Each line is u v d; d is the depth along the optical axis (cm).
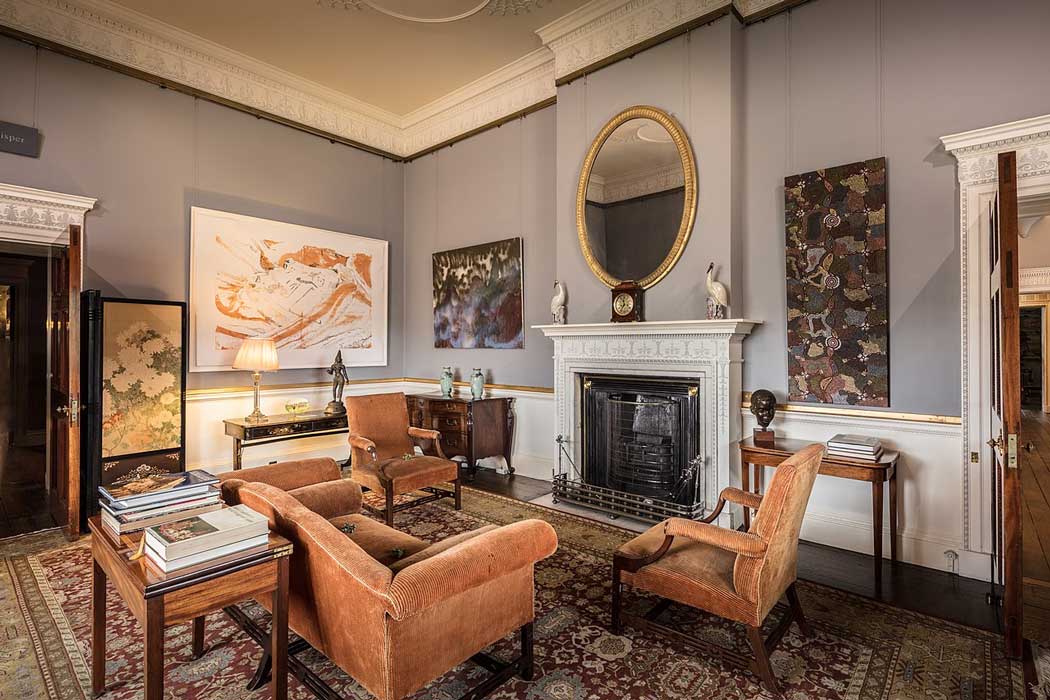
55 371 390
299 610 185
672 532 212
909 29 306
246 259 486
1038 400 1002
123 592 163
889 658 213
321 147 543
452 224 564
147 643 145
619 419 402
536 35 440
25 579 283
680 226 371
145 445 399
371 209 585
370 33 433
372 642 154
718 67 354
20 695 190
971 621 241
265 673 195
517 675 202
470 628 175
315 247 535
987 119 284
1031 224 310
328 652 174
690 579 208
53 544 331
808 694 191
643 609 253
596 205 413
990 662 209
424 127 588
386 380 599
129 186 421
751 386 360
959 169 287
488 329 529
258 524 169
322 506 263
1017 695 189
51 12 382
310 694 191
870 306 315
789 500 192
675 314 376
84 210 394
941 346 296
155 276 434
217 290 469
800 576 289
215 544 159
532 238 494
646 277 388
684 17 367
